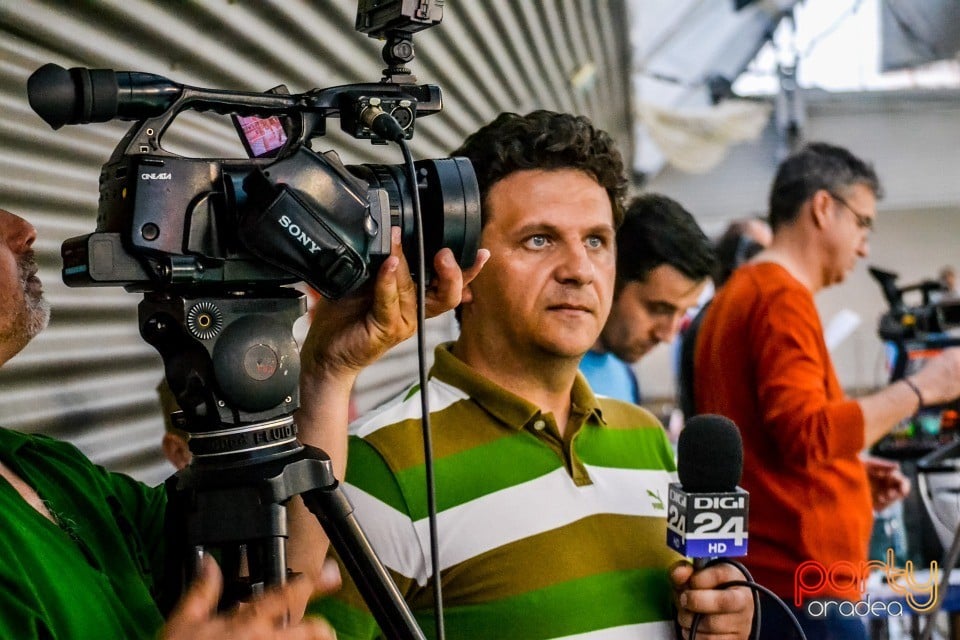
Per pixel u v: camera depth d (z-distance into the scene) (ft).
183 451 7.48
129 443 8.02
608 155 5.83
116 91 3.74
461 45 13.42
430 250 4.29
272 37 9.19
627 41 23.63
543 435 5.59
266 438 3.95
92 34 6.90
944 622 12.58
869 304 43.55
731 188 43.06
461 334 5.93
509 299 5.58
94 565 4.51
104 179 3.90
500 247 5.60
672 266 9.32
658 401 32.09
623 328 9.73
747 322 9.23
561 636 5.23
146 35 7.47
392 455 5.32
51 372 6.95
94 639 4.14
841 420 8.77
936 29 29.68
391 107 4.19
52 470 4.80
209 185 3.79
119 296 7.80
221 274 3.84
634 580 5.53
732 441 5.31
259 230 3.74
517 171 5.65
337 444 4.58
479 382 5.58
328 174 3.86
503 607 5.20
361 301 4.42
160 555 5.17
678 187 43.60
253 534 3.86
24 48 6.37
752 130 36.99
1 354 4.52
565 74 19.63
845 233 10.06
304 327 9.78
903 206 43.16
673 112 33.50
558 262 5.58
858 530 9.13
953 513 9.78
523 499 5.40
